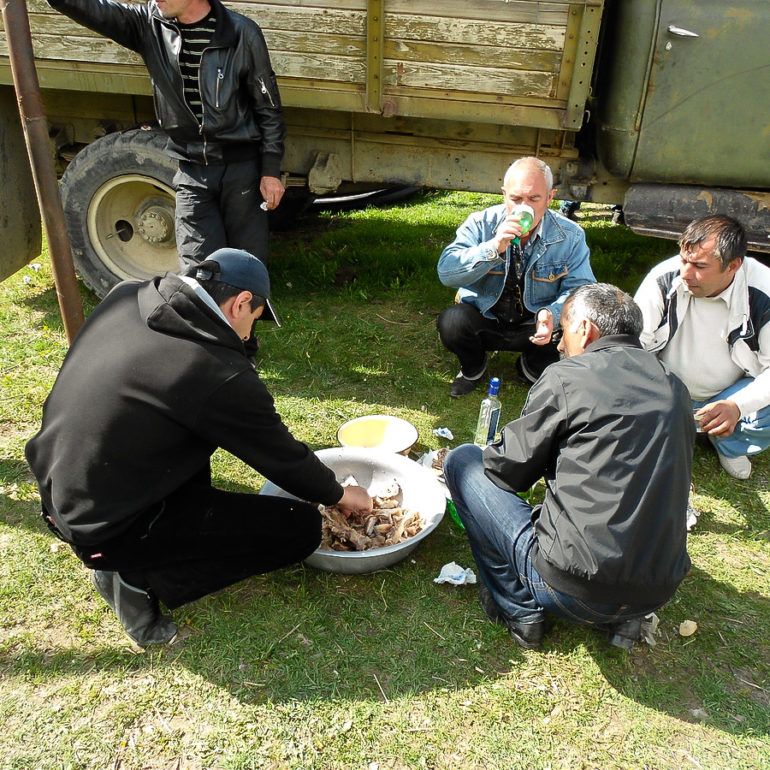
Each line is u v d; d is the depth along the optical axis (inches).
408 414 145.8
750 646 97.9
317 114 158.4
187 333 81.1
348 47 138.4
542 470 88.0
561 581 83.0
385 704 87.9
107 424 80.6
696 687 91.9
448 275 135.2
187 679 90.0
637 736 85.4
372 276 206.4
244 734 83.8
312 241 233.1
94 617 98.0
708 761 83.0
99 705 86.6
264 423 84.8
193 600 96.1
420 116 142.2
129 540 86.3
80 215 164.4
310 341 169.9
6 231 162.2
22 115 94.7
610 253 229.5
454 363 164.9
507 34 133.0
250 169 141.2
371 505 106.0
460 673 92.3
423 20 134.0
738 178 145.4
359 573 105.8
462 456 99.5
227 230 147.3
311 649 94.5
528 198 125.7
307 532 96.7
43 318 174.2
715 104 139.5
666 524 79.4
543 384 85.4
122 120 168.1
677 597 104.9
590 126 158.6
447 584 105.2
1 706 86.0
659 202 149.1
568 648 96.1
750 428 122.5
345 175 163.2
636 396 80.3
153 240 169.9
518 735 85.0
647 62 138.1
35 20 145.0
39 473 85.7
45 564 106.0
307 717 86.0
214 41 127.5
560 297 136.0
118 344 82.6
